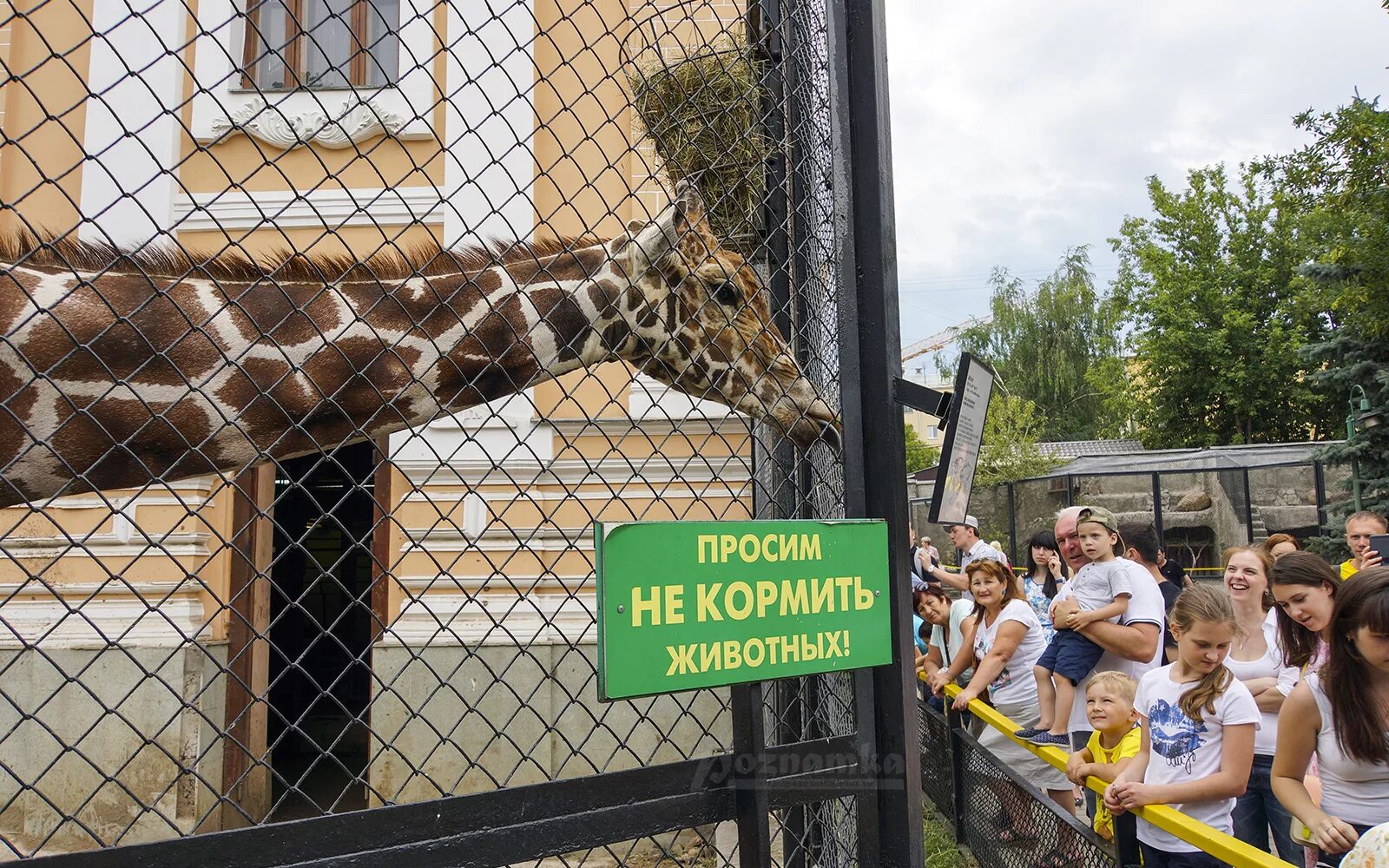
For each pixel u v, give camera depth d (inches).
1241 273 1015.0
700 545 65.1
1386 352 408.5
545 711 194.9
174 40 213.9
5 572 199.2
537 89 211.0
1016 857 159.5
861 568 74.3
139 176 211.6
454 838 57.8
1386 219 417.7
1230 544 449.1
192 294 74.6
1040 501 536.1
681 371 100.7
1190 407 1042.1
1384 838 78.3
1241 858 94.9
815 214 88.7
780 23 93.9
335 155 213.5
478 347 85.6
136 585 201.5
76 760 193.8
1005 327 1283.2
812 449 101.3
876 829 75.1
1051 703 163.9
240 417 68.6
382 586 202.1
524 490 65.7
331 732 287.9
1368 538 214.4
